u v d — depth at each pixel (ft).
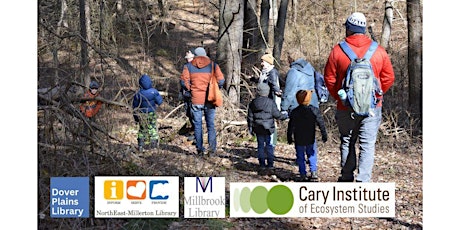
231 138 32.53
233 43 37.27
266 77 26.30
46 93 19.69
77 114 19.90
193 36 62.69
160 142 29.30
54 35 21.59
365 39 20.56
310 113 23.95
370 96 20.07
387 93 37.70
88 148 21.13
